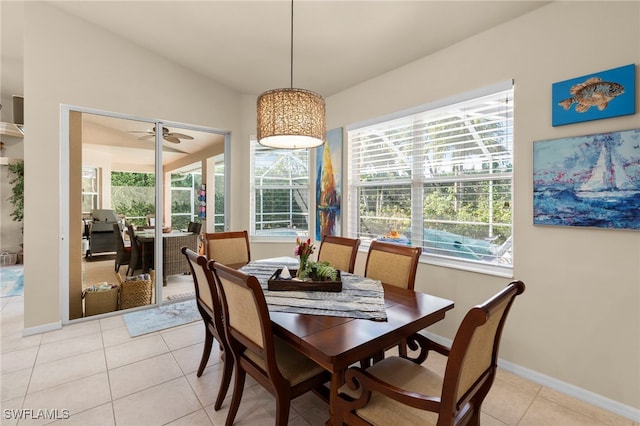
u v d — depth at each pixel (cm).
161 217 361
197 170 392
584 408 188
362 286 204
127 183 338
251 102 427
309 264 208
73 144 304
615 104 178
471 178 260
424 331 284
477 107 255
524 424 174
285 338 140
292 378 146
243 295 146
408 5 227
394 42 271
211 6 260
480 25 235
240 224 429
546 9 207
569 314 200
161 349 258
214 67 364
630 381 179
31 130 278
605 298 187
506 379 219
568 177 197
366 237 358
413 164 305
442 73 271
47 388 203
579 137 192
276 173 436
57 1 279
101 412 181
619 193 178
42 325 286
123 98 326
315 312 157
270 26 274
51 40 286
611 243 184
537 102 211
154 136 354
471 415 132
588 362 193
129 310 339
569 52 197
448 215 280
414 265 212
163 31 308
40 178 283
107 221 327
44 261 286
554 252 206
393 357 160
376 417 120
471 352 108
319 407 189
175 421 175
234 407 166
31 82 277
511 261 239
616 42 179
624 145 176
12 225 581
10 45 370
